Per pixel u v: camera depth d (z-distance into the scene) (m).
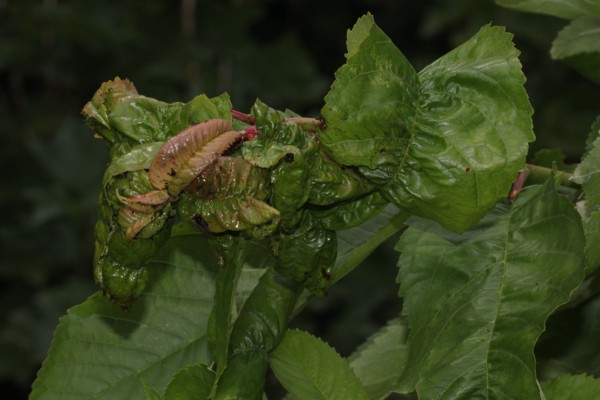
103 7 2.22
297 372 0.93
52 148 2.16
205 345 0.95
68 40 2.26
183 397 0.91
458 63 0.90
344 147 0.88
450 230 0.90
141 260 0.87
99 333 0.95
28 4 2.24
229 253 0.88
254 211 0.86
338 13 2.71
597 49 1.00
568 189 0.97
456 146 0.88
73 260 2.25
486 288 0.90
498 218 0.92
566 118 1.90
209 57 2.13
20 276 2.26
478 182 0.88
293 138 0.87
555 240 0.90
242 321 0.93
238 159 0.86
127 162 0.86
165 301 0.96
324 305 2.09
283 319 0.93
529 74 2.02
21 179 2.32
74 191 2.14
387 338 1.00
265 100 2.17
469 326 0.89
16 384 2.29
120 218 0.86
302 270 0.90
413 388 0.89
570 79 1.99
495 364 0.88
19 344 2.05
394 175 0.89
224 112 0.88
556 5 1.01
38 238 2.22
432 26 1.93
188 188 0.86
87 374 0.94
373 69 0.88
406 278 0.91
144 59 2.21
